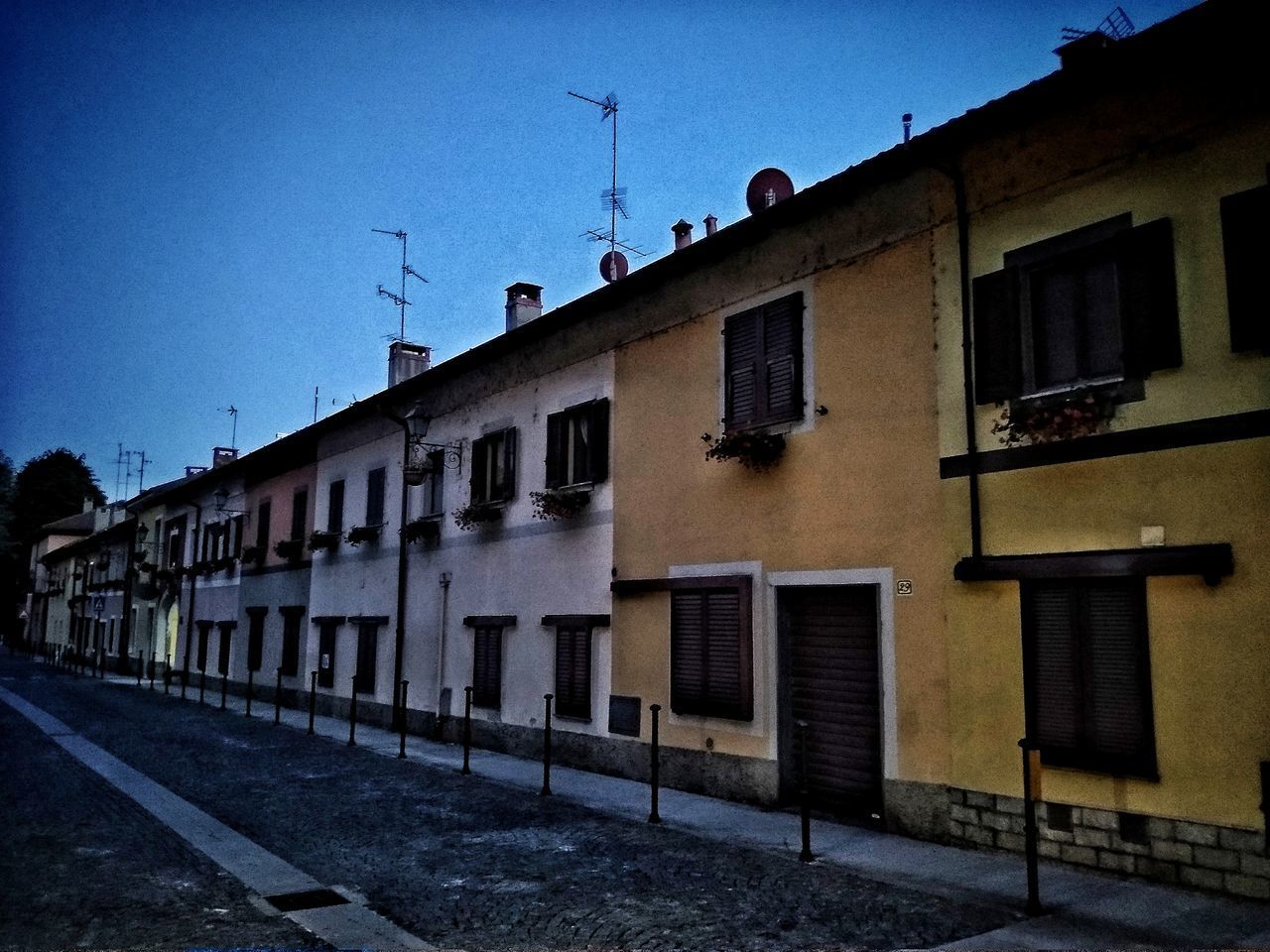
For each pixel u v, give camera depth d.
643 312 12.59
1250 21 6.61
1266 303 6.37
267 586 24.62
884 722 8.67
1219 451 6.52
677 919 5.96
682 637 11.17
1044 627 7.50
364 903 6.38
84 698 24.41
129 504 39.94
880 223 9.32
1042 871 7.09
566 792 10.80
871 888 6.69
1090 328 7.52
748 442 10.15
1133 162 7.25
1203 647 6.50
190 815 9.41
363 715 18.75
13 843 8.11
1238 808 6.23
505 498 15.05
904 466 8.78
